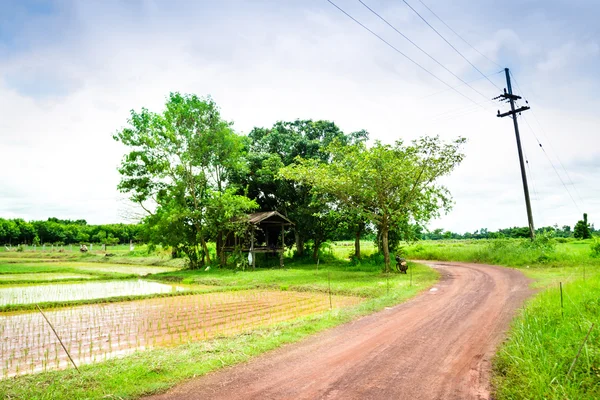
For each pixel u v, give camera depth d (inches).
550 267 988.6
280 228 1457.9
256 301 624.7
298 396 228.4
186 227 1234.6
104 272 1160.2
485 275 876.0
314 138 1439.5
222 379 256.4
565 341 296.2
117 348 360.2
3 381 255.1
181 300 644.7
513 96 1226.6
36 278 1012.5
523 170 1236.5
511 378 244.2
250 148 1523.1
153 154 1226.0
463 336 355.3
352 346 330.6
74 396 227.6
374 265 1224.8
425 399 221.6
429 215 983.0
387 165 920.3
